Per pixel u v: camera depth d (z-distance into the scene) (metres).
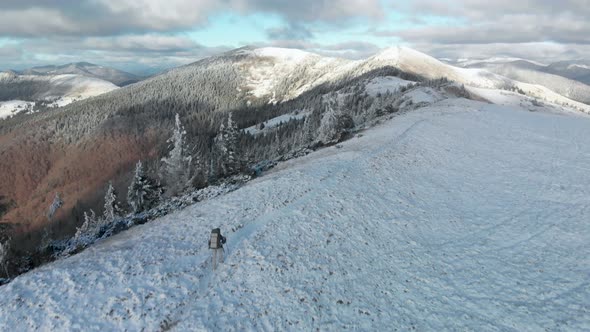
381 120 54.91
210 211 26.33
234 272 18.25
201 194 33.78
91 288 17.23
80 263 19.83
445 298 16.25
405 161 33.50
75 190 153.00
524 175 30.38
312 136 74.25
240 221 23.56
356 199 25.62
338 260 19.28
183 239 22.34
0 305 16.34
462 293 16.47
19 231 119.56
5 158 175.38
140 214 33.31
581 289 15.78
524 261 18.42
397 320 15.16
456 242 20.98
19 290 17.33
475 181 29.91
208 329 14.53
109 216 47.16
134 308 15.87
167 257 19.95
